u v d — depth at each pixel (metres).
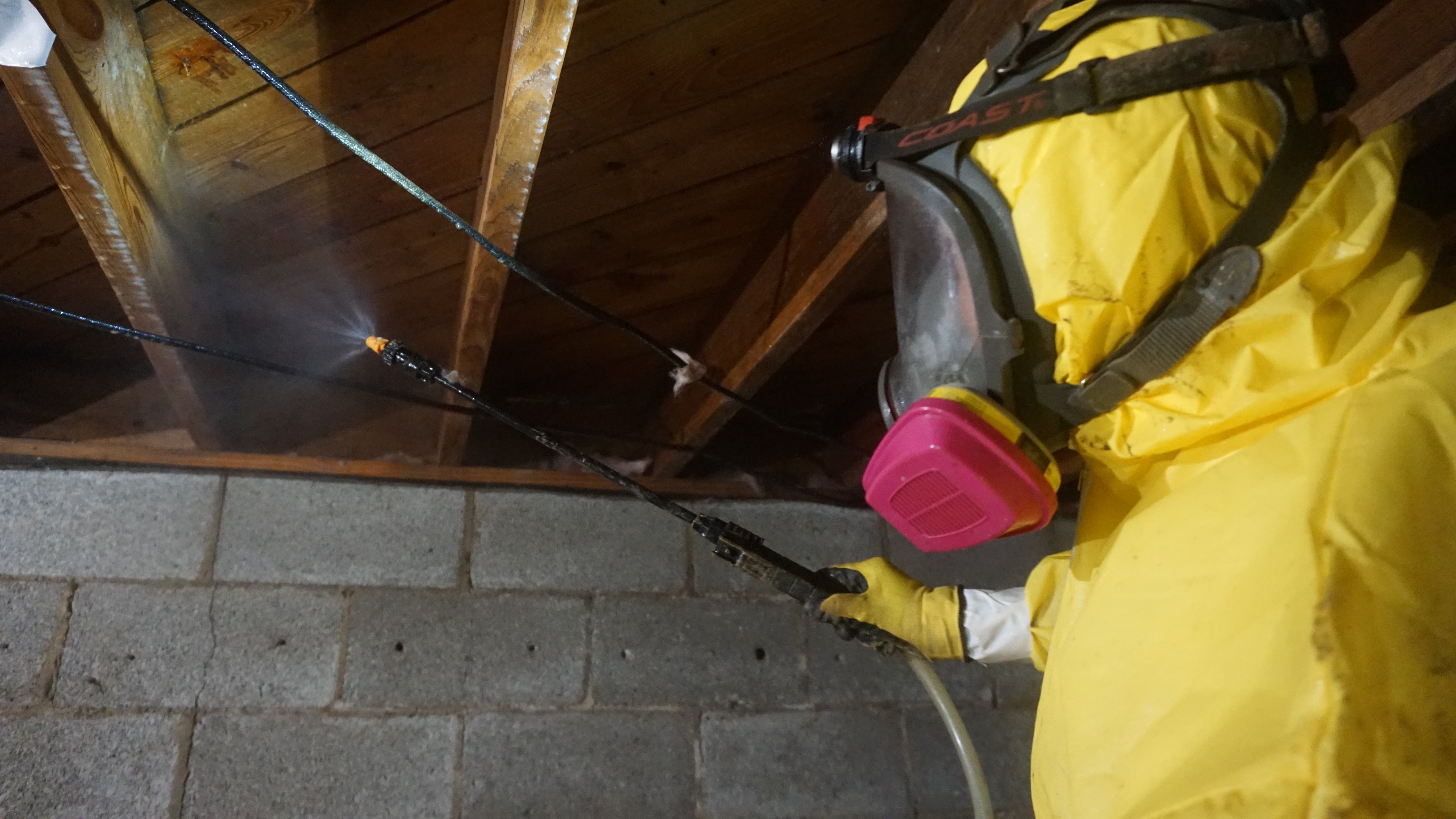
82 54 0.91
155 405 1.81
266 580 1.70
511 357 1.88
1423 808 0.44
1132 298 0.61
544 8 0.85
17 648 1.55
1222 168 0.60
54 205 1.30
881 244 1.15
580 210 1.42
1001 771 1.97
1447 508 0.50
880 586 1.07
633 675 1.83
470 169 1.32
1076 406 0.67
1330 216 0.58
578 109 1.21
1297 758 0.46
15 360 1.73
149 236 1.19
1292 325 0.58
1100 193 0.61
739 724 1.85
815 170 1.38
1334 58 0.64
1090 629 0.64
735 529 1.11
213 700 1.60
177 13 1.02
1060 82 0.64
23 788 1.48
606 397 2.09
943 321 0.72
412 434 1.97
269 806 1.57
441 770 1.66
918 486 0.72
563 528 1.89
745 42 1.15
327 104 1.18
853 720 1.92
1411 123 0.72
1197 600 0.56
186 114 1.15
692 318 1.77
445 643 1.75
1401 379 0.55
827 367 1.97
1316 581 0.50
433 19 1.08
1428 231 0.64
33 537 1.61
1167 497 0.65
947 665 2.03
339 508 1.78
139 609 1.62
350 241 1.46
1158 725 0.55
